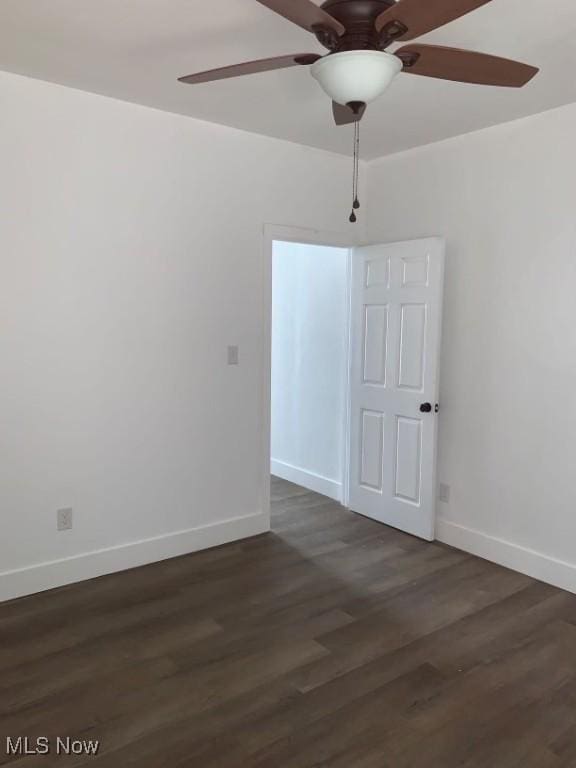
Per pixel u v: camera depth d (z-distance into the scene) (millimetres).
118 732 2049
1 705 2178
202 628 2732
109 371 3178
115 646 2572
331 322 4582
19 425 2924
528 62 2504
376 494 4137
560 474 3176
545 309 3189
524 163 3240
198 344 3494
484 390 3521
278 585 3178
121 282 3170
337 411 4586
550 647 2617
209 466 3625
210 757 1940
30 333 2910
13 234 2816
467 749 1996
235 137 3506
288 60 1797
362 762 1932
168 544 3496
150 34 2316
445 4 1492
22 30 2291
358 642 2635
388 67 1719
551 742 2037
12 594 2975
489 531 3539
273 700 2227
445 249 3682
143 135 3160
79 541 3174
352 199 4141
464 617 2869
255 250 3676
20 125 2783
